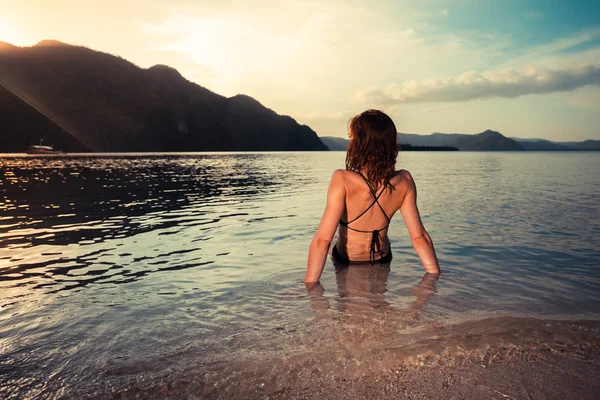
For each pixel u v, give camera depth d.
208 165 27.78
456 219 5.51
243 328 1.97
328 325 1.98
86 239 4.34
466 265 3.18
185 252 3.71
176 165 27.02
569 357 1.67
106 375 1.55
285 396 1.40
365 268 3.11
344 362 1.61
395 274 2.94
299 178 15.45
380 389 1.44
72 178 14.34
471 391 1.42
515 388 1.44
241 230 4.80
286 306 2.28
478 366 1.59
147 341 1.84
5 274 3.02
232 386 1.46
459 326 1.95
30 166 23.52
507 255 3.50
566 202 7.37
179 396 1.41
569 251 3.65
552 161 37.97
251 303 2.34
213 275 2.95
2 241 4.24
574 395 1.40
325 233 2.82
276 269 3.10
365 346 1.74
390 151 2.92
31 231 4.81
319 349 1.72
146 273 3.02
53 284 2.76
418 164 30.84
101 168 21.89
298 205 7.22
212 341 1.83
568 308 2.22
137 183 12.48
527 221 5.31
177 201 7.89
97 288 2.67
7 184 11.66
